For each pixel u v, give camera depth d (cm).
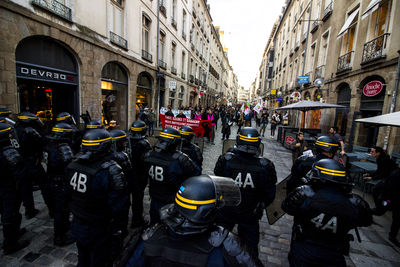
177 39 1816
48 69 659
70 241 277
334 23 1116
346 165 553
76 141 399
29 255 254
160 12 1426
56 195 262
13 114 546
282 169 678
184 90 2144
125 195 187
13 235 255
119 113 1089
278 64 2925
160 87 1549
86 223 184
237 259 94
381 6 746
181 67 2006
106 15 893
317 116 1324
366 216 159
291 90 1988
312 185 173
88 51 802
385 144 643
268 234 330
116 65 1032
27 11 560
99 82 878
